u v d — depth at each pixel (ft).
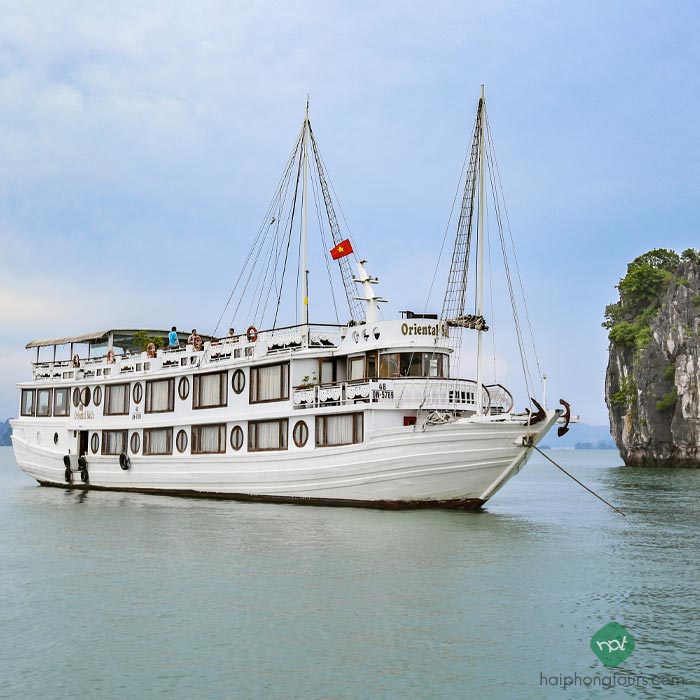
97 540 101.35
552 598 71.51
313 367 138.92
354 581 77.00
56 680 52.75
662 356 460.96
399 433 120.16
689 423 432.66
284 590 73.56
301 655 56.80
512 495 185.57
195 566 83.97
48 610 67.87
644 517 132.36
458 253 138.72
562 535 107.24
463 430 117.50
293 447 135.23
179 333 194.49
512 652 57.67
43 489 181.78
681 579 79.20
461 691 50.98
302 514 121.90
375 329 132.16
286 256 190.08
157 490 159.94
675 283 477.77
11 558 89.71
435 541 98.53
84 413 178.60
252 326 148.87
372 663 55.42
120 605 69.10
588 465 501.97
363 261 141.79
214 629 62.39
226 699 49.67
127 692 50.78
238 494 143.33
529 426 117.50
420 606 68.49
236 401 146.72
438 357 131.23
